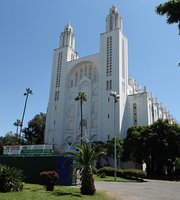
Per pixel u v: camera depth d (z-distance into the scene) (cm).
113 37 8350
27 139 9731
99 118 7606
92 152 1891
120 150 6047
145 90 7962
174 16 1109
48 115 8900
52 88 9250
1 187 1722
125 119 7588
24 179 2786
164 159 5288
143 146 5488
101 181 3462
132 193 2044
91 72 8750
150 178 4959
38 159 2808
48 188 1897
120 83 7694
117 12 8962
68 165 2631
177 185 3133
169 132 5441
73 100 8738
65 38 10012
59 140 8238
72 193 1756
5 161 3011
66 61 9344
